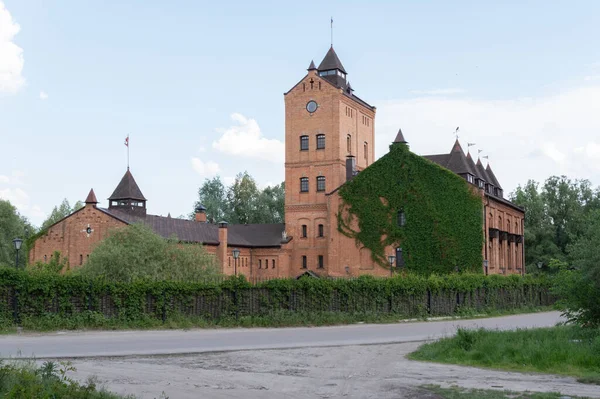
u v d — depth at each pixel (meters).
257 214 119.56
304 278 43.44
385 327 40.59
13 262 88.25
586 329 26.81
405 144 70.25
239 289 40.25
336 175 79.06
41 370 15.66
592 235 26.88
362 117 86.00
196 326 37.19
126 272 47.59
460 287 52.94
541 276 69.62
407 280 48.81
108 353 23.92
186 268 50.59
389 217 70.19
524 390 17.33
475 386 18.09
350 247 72.25
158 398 15.64
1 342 27.12
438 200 67.81
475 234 66.06
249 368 21.50
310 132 81.00
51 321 32.50
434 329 38.91
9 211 87.56
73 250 69.88
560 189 106.19
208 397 16.20
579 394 16.70
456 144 74.12
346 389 17.70
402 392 17.16
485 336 27.09
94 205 69.38
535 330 29.45
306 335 34.06
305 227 80.31
